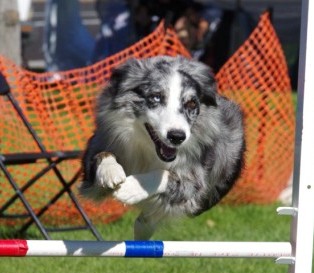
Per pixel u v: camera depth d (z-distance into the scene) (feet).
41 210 35.40
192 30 63.82
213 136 26.71
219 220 39.63
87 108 42.65
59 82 41.83
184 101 25.23
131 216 39.75
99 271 31.73
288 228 38.83
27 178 40.60
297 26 93.25
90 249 23.58
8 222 38.45
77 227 34.63
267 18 43.42
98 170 24.56
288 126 44.11
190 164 26.40
